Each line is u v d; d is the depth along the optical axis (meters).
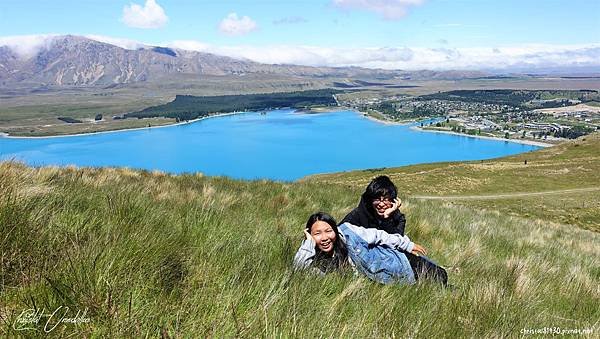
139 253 3.30
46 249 3.05
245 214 7.04
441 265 5.67
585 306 4.70
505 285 4.83
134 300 2.58
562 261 7.99
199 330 2.39
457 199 71.50
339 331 2.73
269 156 180.00
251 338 2.39
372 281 4.16
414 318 3.27
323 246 4.40
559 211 58.25
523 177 89.69
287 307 2.86
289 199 9.98
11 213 3.32
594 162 98.62
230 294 2.85
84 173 9.67
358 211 5.05
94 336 2.21
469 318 3.53
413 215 9.80
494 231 10.46
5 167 5.75
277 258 4.39
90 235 3.48
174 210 5.67
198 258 3.62
